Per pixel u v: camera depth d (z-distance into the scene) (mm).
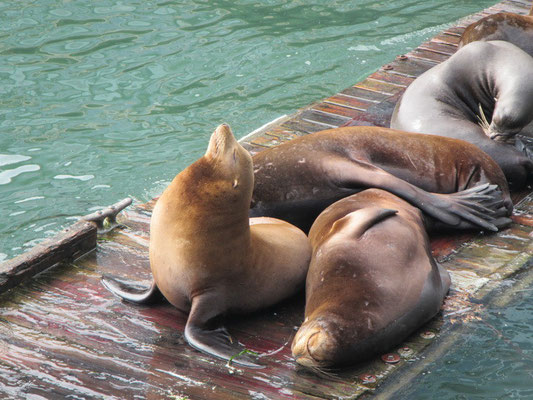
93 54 22078
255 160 12852
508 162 13758
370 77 18953
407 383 8922
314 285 9664
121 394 8750
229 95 20047
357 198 11461
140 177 16531
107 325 10070
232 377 9047
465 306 10336
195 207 9461
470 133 14070
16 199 15703
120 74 21031
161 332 9938
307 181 12484
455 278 11000
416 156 12734
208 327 9773
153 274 10086
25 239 14398
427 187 12680
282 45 22922
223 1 26188
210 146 9469
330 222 10781
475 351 9461
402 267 9656
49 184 16250
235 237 9562
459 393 8750
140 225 12734
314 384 8914
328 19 24938
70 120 18812
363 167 12227
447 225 12016
